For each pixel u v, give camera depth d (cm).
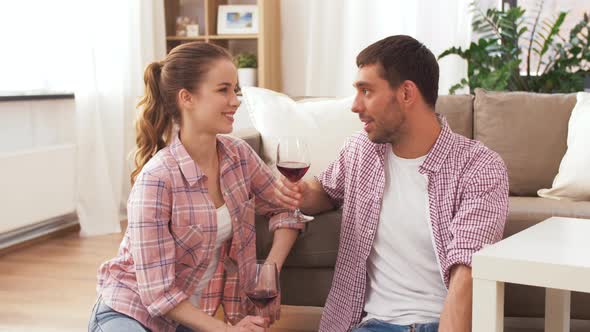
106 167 451
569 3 475
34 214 413
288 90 532
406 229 178
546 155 296
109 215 452
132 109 484
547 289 187
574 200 277
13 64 425
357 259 185
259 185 196
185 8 542
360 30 495
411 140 176
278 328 270
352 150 193
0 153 391
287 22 526
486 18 441
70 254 395
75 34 439
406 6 488
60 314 293
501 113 304
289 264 244
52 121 445
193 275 173
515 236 154
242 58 505
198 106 170
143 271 163
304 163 190
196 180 169
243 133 285
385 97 170
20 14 427
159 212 165
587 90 467
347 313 185
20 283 338
